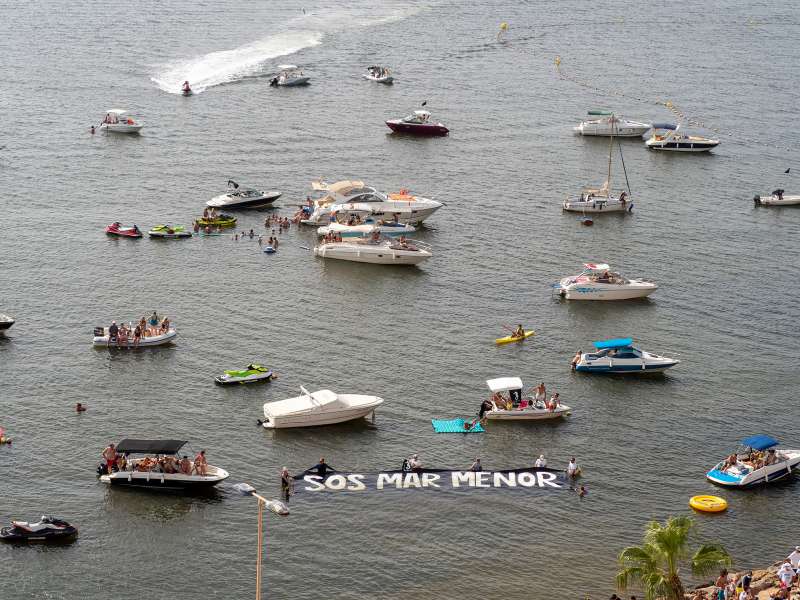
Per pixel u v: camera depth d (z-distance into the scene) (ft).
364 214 523.29
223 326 411.54
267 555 283.18
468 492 314.35
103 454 312.09
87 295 431.43
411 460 323.98
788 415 366.43
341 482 315.78
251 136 648.38
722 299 458.09
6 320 394.93
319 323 418.92
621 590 274.98
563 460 333.83
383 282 462.19
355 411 348.18
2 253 466.70
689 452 341.82
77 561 276.41
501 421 354.33
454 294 452.76
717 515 309.63
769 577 274.36
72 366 375.04
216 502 303.89
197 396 359.25
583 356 390.83
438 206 531.09
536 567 283.79
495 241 512.63
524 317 433.48
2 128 633.61
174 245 489.26
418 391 370.53
